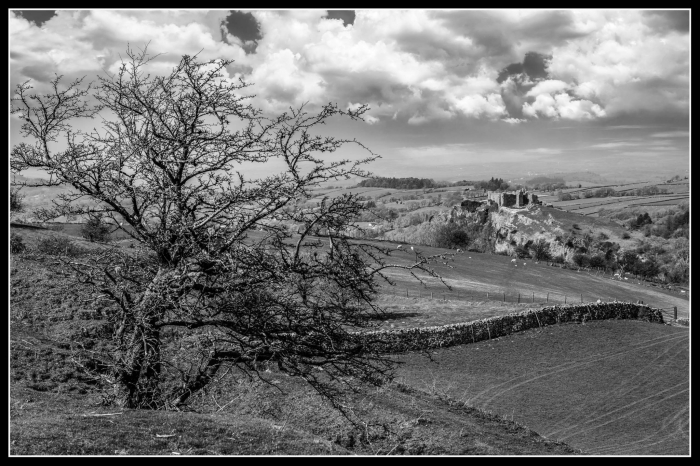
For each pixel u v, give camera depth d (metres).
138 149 13.84
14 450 11.26
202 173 14.02
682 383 44.41
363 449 20.86
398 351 45.28
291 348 13.86
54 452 11.34
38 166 13.67
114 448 11.86
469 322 50.44
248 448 13.58
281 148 13.70
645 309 65.12
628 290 106.31
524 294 84.00
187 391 14.54
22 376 20.14
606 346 52.72
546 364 46.84
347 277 13.88
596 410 38.69
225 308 13.65
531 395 40.06
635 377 45.38
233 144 13.95
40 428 12.64
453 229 154.62
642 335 56.78
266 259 13.65
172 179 14.07
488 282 94.12
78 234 48.31
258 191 13.52
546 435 33.78
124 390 14.80
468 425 25.84
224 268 13.36
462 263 109.19
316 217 13.57
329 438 20.91
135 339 13.43
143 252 14.52
